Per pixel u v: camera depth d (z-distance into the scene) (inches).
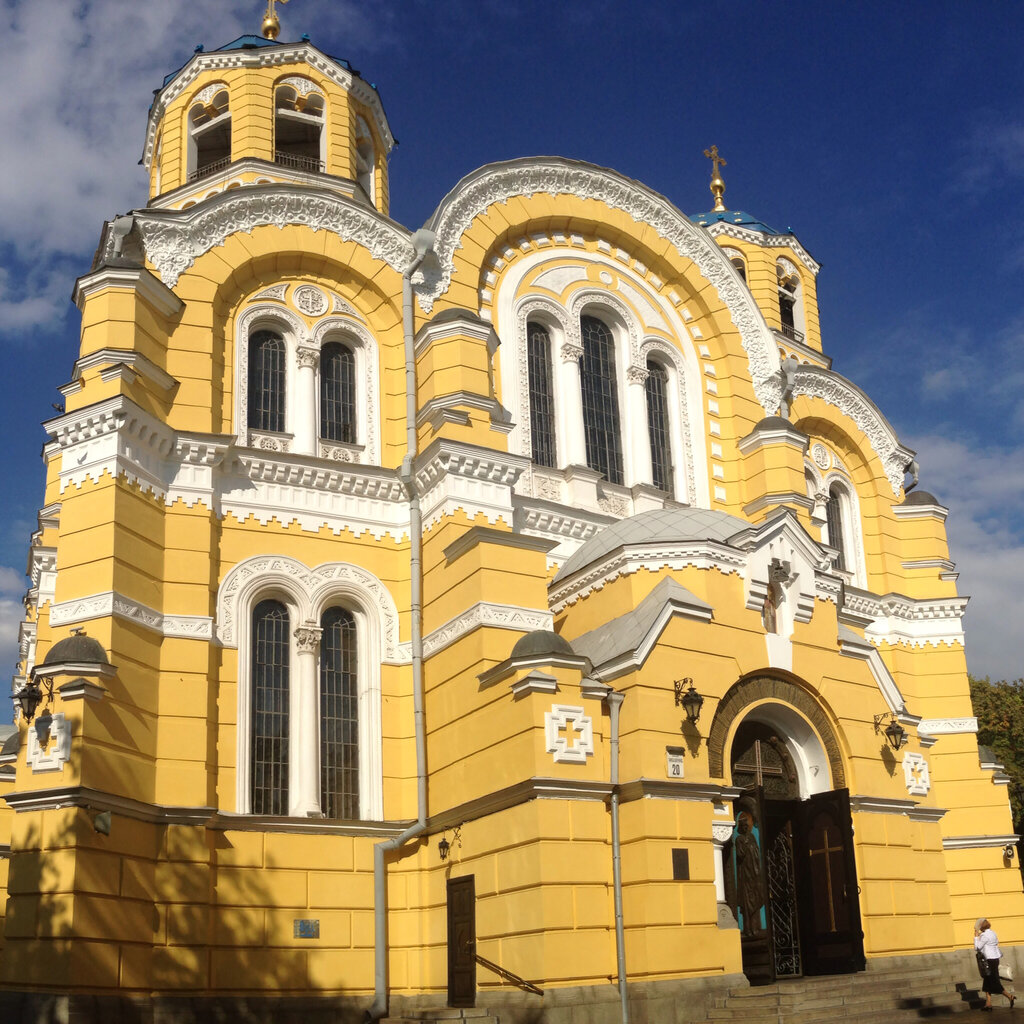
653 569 922.7
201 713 896.3
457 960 858.1
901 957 930.7
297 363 1065.5
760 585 937.5
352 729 982.4
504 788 828.6
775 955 923.4
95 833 793.6
